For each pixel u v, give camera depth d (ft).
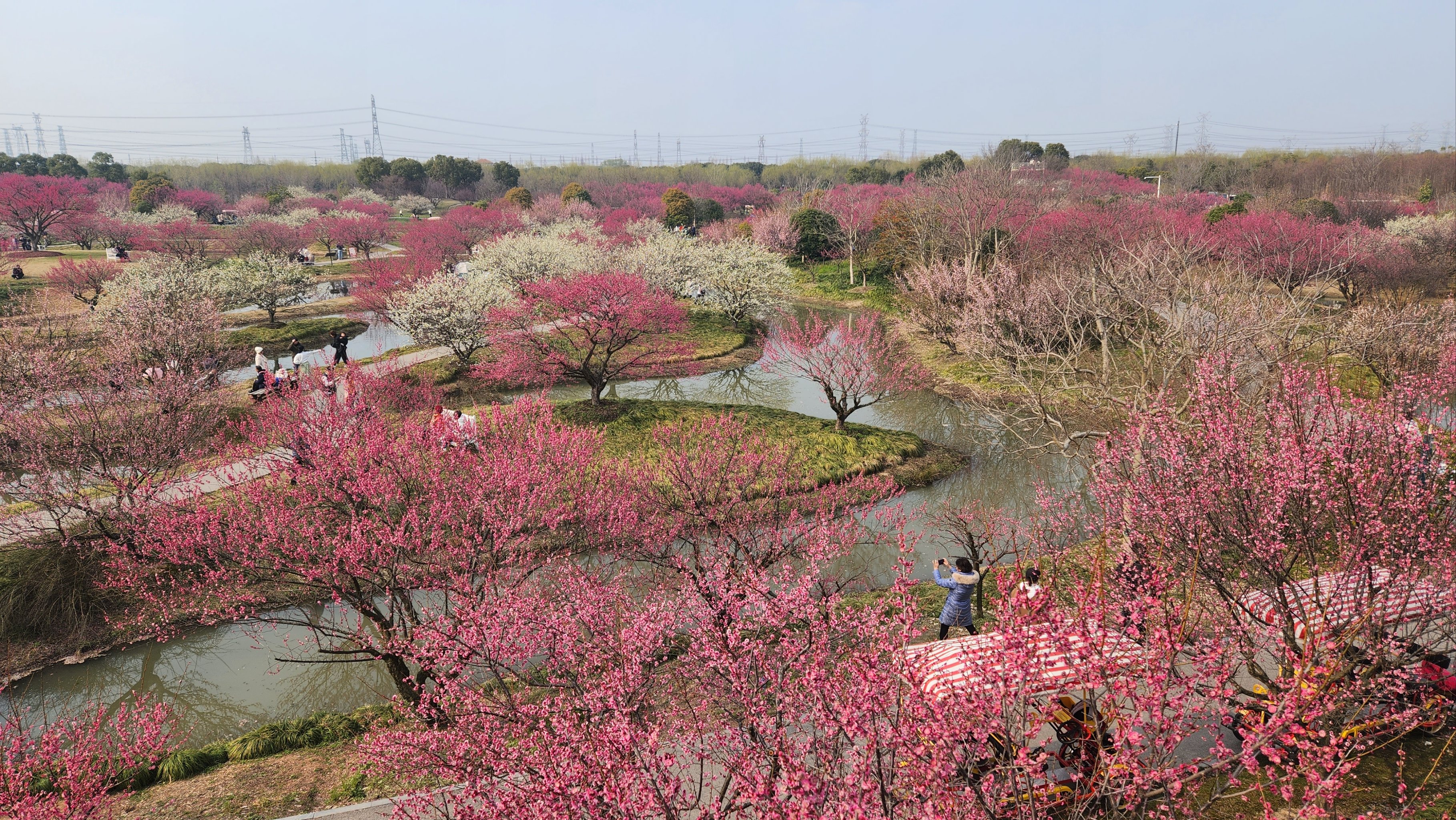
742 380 96.27
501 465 40.57
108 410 49.67
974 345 79.97
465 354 92.84
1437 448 26.81
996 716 14.82
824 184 308.81
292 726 35.42
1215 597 25.00
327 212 270.26
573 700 23.84
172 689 40.81
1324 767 15.39
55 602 43.78
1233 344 38.91
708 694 24.26
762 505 45.96
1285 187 193.26
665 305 78.07
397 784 28.32
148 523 43.34
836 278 160.56
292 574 42.06
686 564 35.68
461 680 26.40
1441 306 66.74
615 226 202.80
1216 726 17.63
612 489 45.60
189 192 279.90
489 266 120.98
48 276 142.20
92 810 24.23
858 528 46.88
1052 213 129.49
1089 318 60.80
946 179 140.87
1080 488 58.80
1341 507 22.29
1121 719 14.83
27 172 313.32
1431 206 158.61
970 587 33.78
